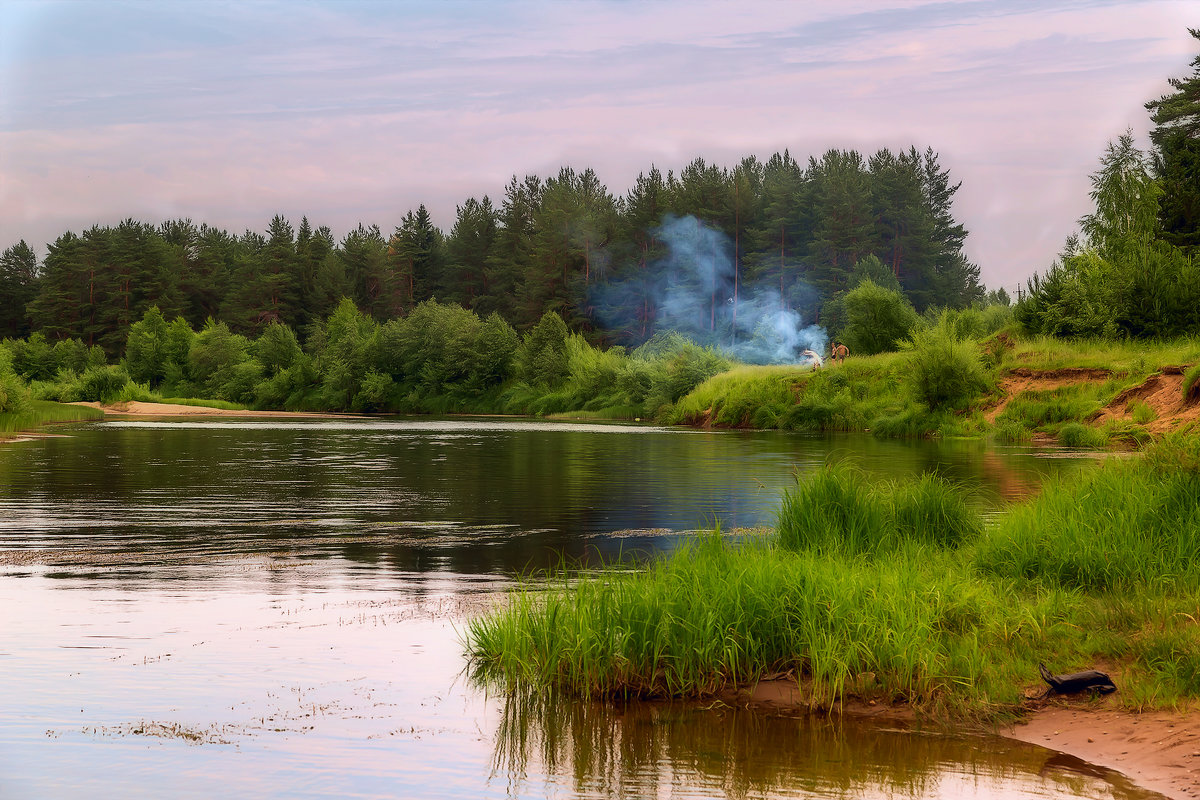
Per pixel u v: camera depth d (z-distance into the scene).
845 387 48.53
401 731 6.60
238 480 22.86
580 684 7.44
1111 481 11.82
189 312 157.00
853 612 7.83
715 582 8.30
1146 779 5.68
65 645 8.48
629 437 42.41
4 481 22.31
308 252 156.38
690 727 6.71
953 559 10.78
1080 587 9.34
